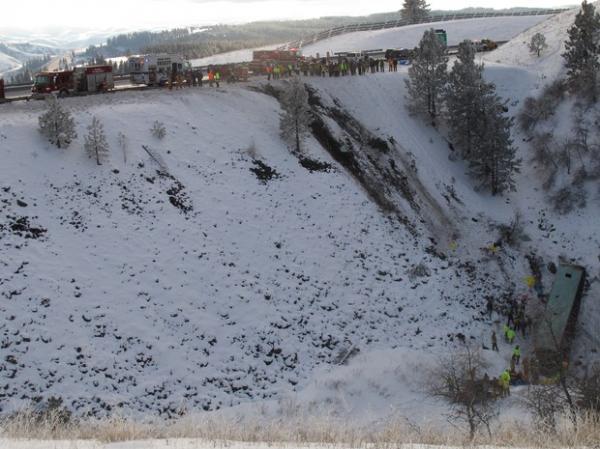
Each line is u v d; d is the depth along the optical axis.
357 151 45.22
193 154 35.84
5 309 22.98
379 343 28.73
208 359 24.70
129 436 10.01
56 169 30.59
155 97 41.28
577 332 32.94
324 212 36.31
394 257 35.66
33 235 26.56
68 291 24.81
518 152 52.59
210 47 168.38
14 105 37.59
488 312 34.38
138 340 24.19
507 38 106.62
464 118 49.84
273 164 38.25
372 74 57.72
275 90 48.44
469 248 41.34
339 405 22.95
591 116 51.00
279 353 26.23
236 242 31.25
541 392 15.70
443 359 26.36
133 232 28.95
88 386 21.72
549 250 42.84
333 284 31.53
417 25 120.31
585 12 53.28
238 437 9.69
